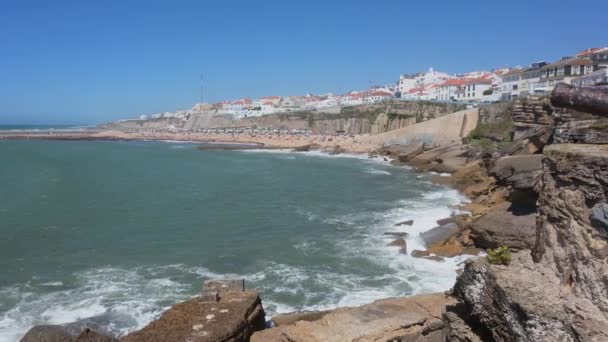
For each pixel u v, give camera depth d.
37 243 29.38
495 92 115.56
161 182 55.97
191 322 15.34
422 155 75.06
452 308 12.84
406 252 26.58
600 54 85.75
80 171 66.69
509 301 9.54
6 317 19.14
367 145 102.19
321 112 166.50
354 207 39.81
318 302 20.50
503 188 34.53
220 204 41.88
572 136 15.94
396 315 15.64
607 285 8.29
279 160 86.88
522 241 23.97
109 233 31.83
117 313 19.53
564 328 8.59
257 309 16.83
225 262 25.80
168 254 27.30
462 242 26.77
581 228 9.08
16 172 64.44
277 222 34.75
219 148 118.44
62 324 18.33
